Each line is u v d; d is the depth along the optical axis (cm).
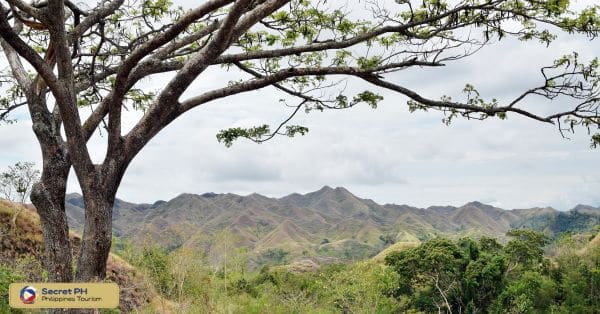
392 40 1050
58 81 723
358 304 3322
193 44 1149
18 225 2203
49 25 697
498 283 4856
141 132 790
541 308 4472
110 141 772
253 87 895
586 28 892
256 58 963
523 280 4500
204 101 862
